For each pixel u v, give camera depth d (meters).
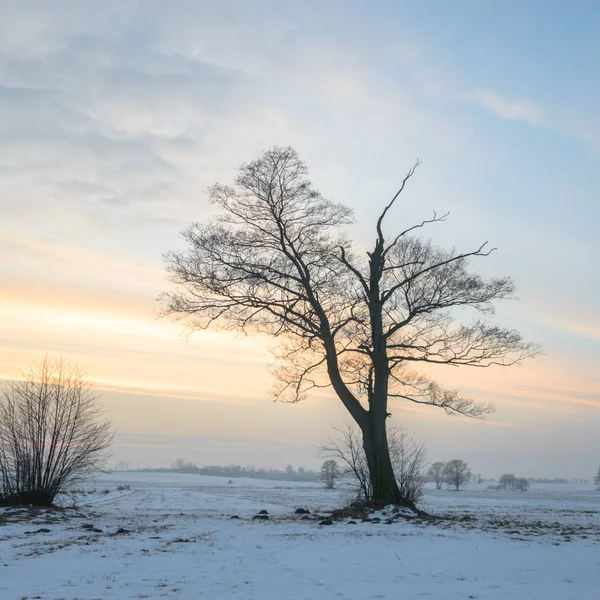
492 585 10.53
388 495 24.36
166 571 11.56
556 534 19.94
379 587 10.23
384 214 26.83
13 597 8.98
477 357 25.78
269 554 14.15
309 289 25.66
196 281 25.50
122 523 22.02
